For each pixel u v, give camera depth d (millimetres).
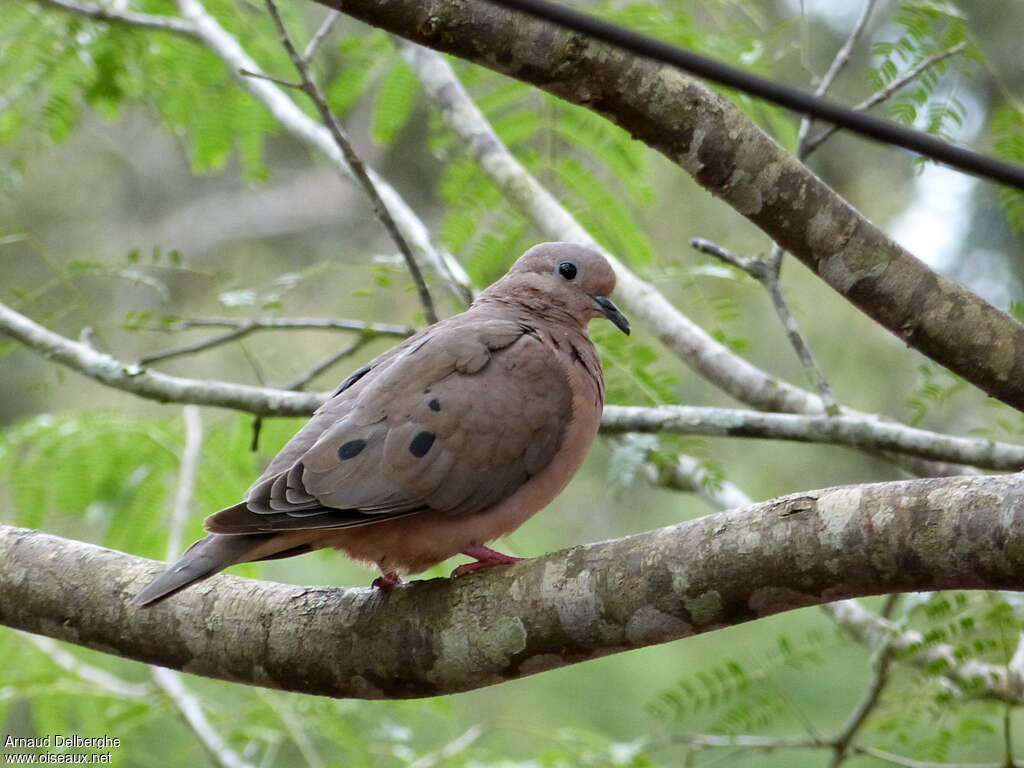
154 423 12141
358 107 18734
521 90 12039
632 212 13734
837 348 15953
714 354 10609
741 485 16266
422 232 11281
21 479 11781
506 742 15281
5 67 12883
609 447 11094
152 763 13102
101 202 19812
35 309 11492
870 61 13867
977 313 7230
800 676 14742
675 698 9461
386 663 6613
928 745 9469
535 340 8109
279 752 13906
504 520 7734
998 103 10898
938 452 9094
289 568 15500
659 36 11164
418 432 7414
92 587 7188
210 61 13031
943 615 8695
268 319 10797
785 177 7145
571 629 6176
